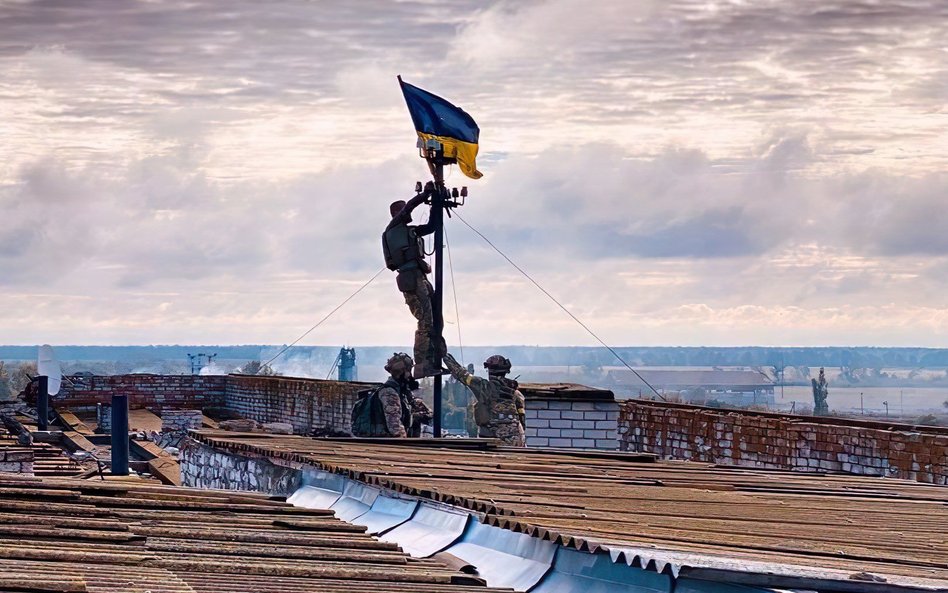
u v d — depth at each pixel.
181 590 7.04
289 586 7.61
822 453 21.17
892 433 19.50
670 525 9.66
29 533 8.55
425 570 8.59
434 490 11.13
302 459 14.67
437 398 24.02
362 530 10.29
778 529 9.88
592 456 17.77
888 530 10.20
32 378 40.12
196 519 10.11
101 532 8.86
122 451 23.61
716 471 15.91
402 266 23.89
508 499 10.78
